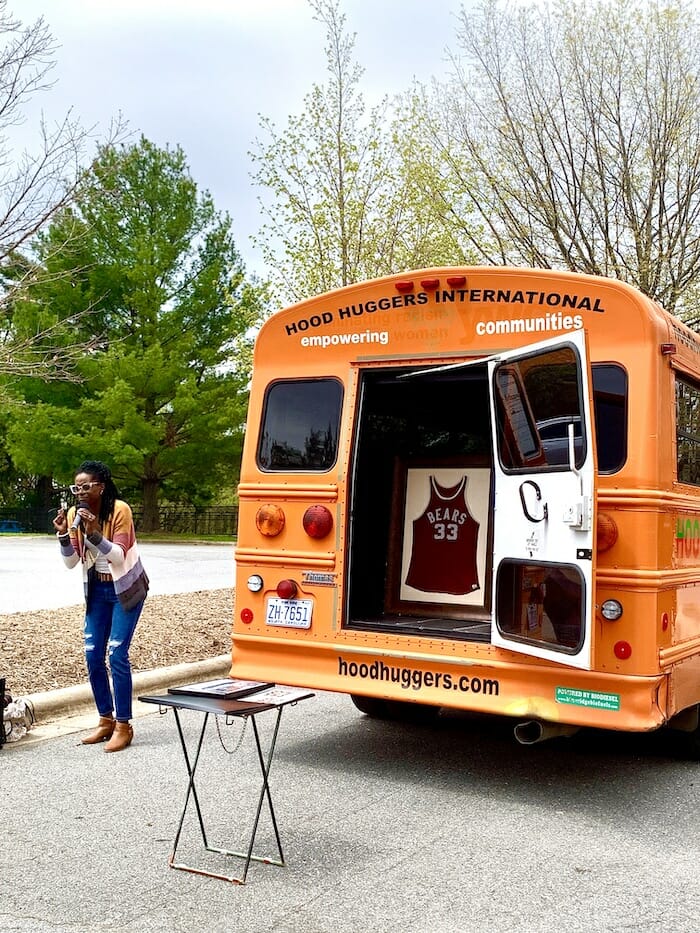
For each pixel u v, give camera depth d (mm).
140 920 4039
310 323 6770
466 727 7668
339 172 13828
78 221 13109
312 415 6691
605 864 4770
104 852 4793
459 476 7219
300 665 6520
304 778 6160
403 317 6438
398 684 6164
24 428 31750
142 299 31141
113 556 6535
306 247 14008
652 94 13633
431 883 4480
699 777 6398
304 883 4445
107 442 30672
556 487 5355
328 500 6504
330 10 19562
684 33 13578
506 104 13766
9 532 42594
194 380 32281
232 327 31891
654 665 5492
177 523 41469
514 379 5730
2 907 4152
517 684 5785
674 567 5938
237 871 4562
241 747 6898
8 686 7863
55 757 6492
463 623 6711
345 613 6387
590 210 13859
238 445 33500
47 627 10336
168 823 5223
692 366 6496
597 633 5566
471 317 6230
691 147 13461
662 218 13648
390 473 7426
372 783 6086
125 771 6184
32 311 19047
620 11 13797
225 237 33625
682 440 6266
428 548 7215
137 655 9422
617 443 5707
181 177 33000
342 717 7977
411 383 6707
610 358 5789
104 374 31219
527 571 5621
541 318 6012
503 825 5328
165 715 7820
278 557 6617
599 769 6535
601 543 5609
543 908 4230
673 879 4590
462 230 14031
